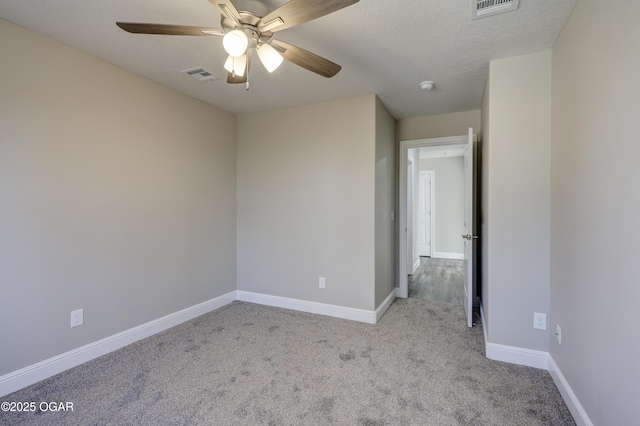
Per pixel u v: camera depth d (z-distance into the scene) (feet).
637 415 3.85
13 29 6.45
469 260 10.15
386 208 12.01
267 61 5.72
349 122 10.73
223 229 12.11
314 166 11.34
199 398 6.31
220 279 12.00
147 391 6.54
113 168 8.32
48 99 7.00
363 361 7.84
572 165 5.95
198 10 5.98
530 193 7.54
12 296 6.49
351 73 8.72
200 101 11.00
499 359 7.89
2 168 6.33
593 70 5.05
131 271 8.80
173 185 10.03
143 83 9.05
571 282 5.98
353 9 5.85
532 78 7.52
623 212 4.18
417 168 20.53
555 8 5.83
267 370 7.40
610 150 4.52
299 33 6.69
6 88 6.37
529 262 7.58
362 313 10.58
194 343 8.83
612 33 4.46
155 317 9.50
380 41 7.02
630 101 4.01
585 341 5.32
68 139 7.37
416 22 6.28
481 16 6.06
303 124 11.50
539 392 6.55
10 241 6.46
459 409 6.01
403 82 9.36
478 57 7.76
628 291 4.06
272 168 12.10
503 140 7.76
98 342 8.00
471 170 10.17
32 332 6.79
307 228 11.49
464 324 10.35
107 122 8.17
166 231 9.82
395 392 6.55
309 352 8.32
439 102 11.23
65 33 6.80
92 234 7.88
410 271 18.26
